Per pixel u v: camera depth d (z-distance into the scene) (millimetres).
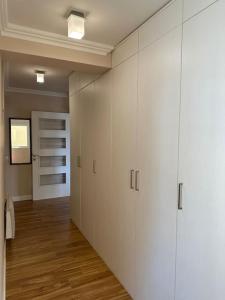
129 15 1644
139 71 1808
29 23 1760
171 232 1493
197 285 1303
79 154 3268
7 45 1851
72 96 3492
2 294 1777
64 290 2057
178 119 1424
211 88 1203
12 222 2957
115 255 2254
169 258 1519
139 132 1817
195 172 1304
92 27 1816
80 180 3254
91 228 2879
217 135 1172
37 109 4953
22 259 2562
